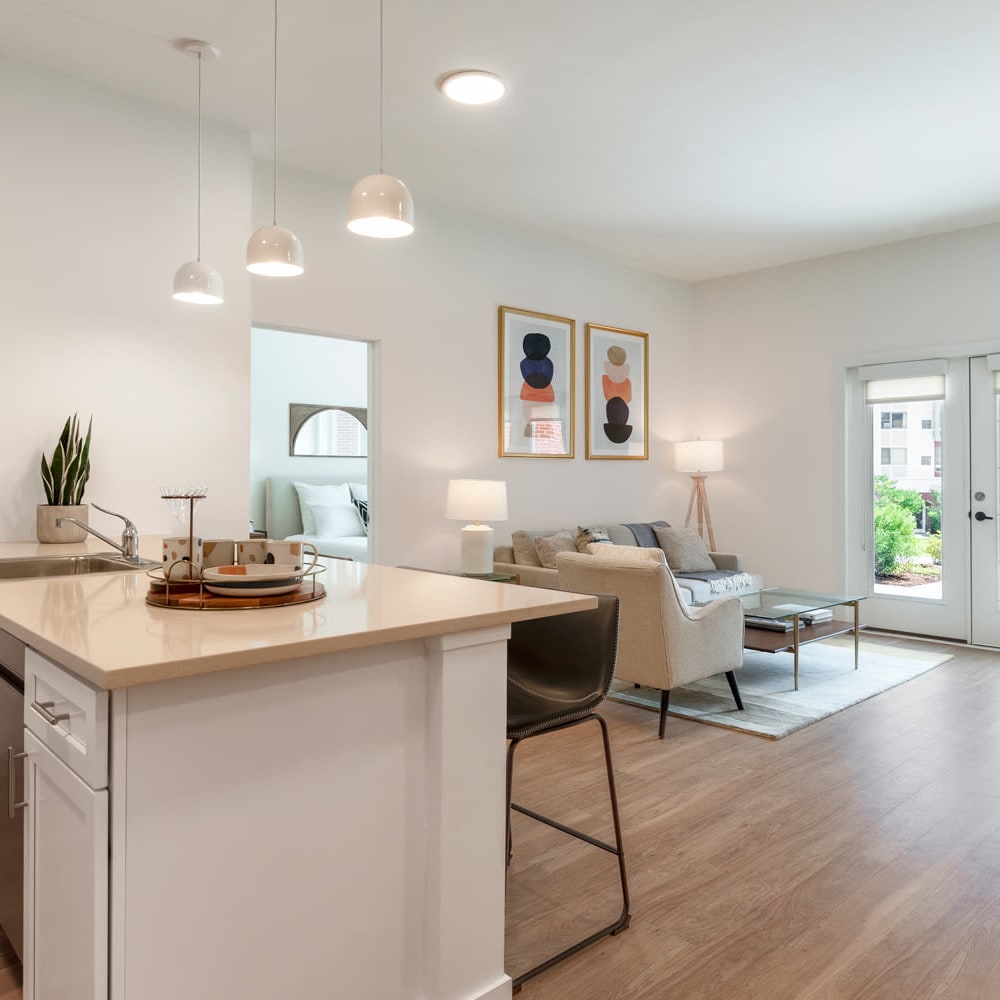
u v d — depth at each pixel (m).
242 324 3.65
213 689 1.32
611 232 5.46
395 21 2.85
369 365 4.75
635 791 2.89
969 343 5.29
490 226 5.27
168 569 1.74
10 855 1.66
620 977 1.81
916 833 2.55
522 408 5.48
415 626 1.50
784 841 2.49
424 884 1.63
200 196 3.54
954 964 1.86
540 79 3.30
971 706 3.97
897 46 3.06
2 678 1.73
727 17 2.86
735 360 6.55
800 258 6.06
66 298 3.16
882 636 5.71
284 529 6.90
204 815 1.32
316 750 1.46
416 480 4.88
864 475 5.88
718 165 4.26
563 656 2.16
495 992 1.69
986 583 5.34
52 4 2.72
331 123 3.70
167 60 3.10
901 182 4.51
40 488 3.11
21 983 1.79
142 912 1.26
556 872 2.31
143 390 3.36
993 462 5.27
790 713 3.81
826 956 1.89
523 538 5.20
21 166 3.06
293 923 1.43
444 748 1.60
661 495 6.59
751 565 6.44
